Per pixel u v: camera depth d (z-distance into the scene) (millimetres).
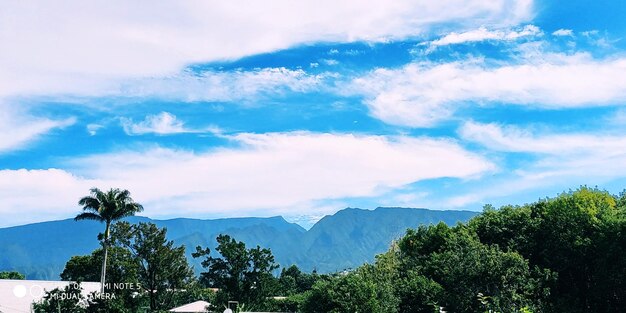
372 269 42531
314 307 37781
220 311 58531
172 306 74750
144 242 71938
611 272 37938
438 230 53469
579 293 40500
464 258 36656
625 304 38812
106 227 60250
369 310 34812
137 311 61344
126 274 70750
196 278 77312
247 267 70500
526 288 35438
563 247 41344
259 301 69688
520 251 43344
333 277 39031
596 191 46312
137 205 61312
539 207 48031
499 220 47125
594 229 41094
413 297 38125
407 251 54219
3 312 48656
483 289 35219
